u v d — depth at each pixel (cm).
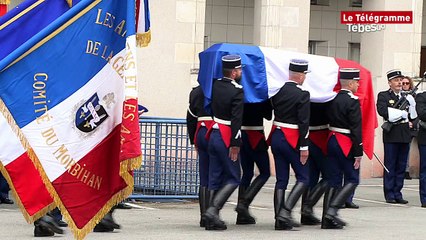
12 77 1485
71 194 1495
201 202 2042
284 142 1986
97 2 1505
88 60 1505
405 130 2728
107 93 1517
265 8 3409
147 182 2525
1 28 1627
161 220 2159
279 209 2014
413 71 3556
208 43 3941
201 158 2034
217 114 1952
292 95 1967
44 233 1805
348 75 2038
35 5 1648
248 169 2109
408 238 1931
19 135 1483
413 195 3012
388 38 3538
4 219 2103
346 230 2053
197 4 3316
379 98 2745
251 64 2003
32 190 1562
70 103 1498
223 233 1927
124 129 1479
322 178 2128
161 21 3281
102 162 1517
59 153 1491
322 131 2098
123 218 2183
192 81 3312
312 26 4094
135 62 1483
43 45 1490
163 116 3294
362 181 3475
